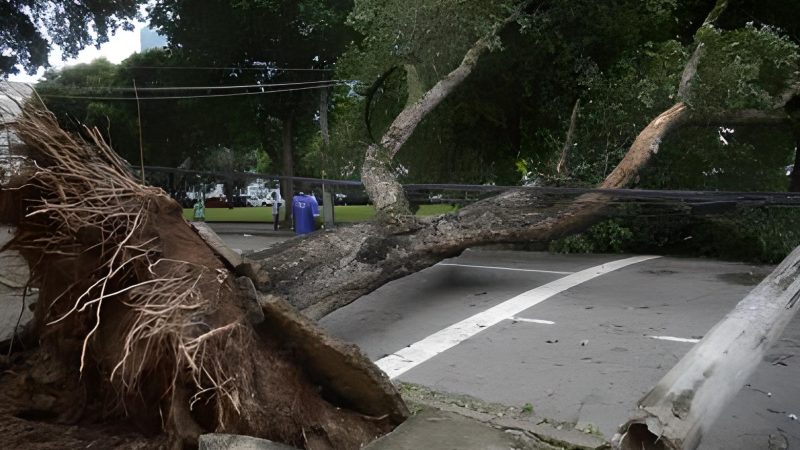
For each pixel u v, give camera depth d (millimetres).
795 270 3742
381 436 3510
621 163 9820
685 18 13414
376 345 6727
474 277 10125
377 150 9656
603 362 5781
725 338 2912
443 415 3762
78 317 3684
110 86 23953
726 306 7660
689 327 6793
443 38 11289
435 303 8477
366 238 7285
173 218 3639
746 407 4664
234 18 21047
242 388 3045
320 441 3346
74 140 3838
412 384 5473
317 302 6473
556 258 12078
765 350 3023
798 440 4133
